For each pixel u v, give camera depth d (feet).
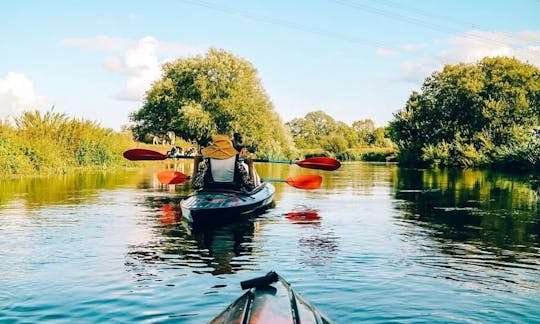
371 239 27.37
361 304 16.56
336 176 84.69
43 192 51.03
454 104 162.50
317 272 20.47
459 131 151.33
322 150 253.65
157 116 176.76
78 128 92.94
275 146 171.12
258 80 174.09
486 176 84.58
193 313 15.80
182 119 161.89
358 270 20.79
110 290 18.12
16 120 85.92
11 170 75.20
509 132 139.03
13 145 75.72
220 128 165.48
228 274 20.20
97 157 96.37
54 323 15.05
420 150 154.71
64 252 24.04
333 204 42.83
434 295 17.58
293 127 419.54
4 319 15.37
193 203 32.45
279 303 12.25
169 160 144.46
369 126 434.71
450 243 26.35
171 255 23.56
